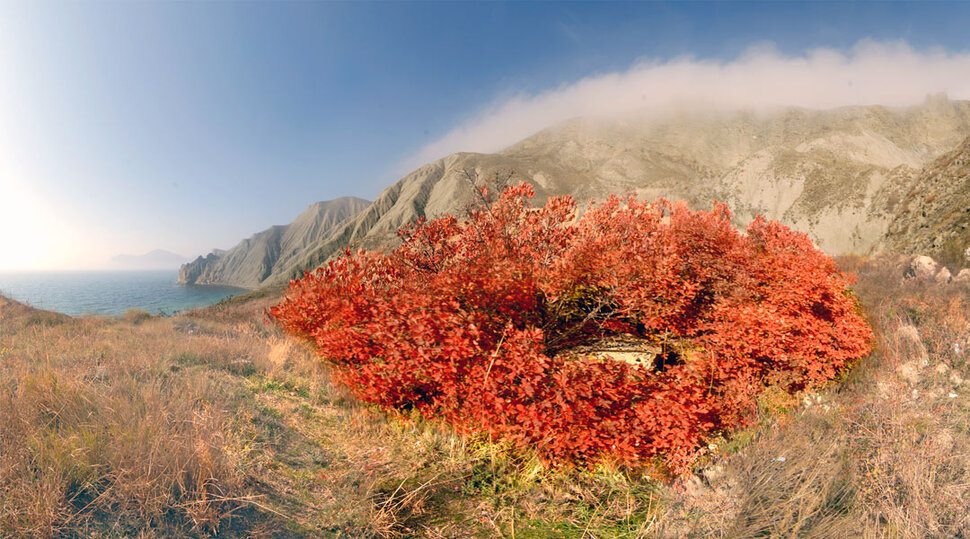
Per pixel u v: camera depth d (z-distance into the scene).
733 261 8.59
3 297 11.40
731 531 3.39
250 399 5.29
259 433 4.34
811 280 7.75
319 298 7.14
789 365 6.47
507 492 4.29
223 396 5.00
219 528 2.93
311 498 3.60
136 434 3.42
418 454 4.66
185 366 6.22
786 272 8.05
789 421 5.06
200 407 4.45
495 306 6.39
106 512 2.77
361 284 7.07
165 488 3.01
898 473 3.59
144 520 2.78
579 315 7.84
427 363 5.15
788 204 104.50
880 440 4.02
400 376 5.26
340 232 198.00
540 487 4.46
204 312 17.45
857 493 3.55
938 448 3.81
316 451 4.45
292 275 183.62
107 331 9.27
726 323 6.95
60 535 2.49
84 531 2.57
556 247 8.00
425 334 5.22
